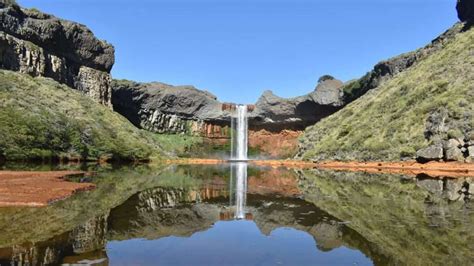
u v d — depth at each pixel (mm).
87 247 12211
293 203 23906
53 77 99125
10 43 87188
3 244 12234
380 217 18422
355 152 76750
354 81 119375
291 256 11828
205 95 140750
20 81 82375
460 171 54000
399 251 12258
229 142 140000
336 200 25078
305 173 55969
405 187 33344
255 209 21516
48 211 18406
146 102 132000
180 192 29844
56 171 44594
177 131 138000
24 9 95938
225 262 11133
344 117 100688
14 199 21359
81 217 17281
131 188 31203
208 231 15570
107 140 83375
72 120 80625
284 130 137000
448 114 61812
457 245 12898
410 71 96500
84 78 111188
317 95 123625
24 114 68625
